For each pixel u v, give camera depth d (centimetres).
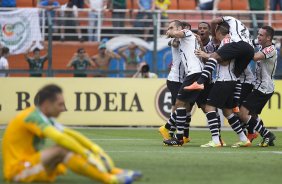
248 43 3884
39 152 2277
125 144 4256
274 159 3341
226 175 2697
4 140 2312
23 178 2267
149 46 6116
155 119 5888
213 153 3616
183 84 3994
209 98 3975
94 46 6100
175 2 6688
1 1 6362
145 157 3378
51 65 5953
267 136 4175
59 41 6041
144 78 5888
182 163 3109
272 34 4150
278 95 5903
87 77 5941
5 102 5844
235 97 4041
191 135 5197
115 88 5869
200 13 6188
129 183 2194
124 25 6122
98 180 2205
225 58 3856
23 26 5969
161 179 2555
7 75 6000
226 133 5475
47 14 5984
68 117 5847
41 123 2239
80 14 6116
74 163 2194
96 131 5453
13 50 5950
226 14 6138
